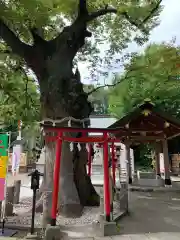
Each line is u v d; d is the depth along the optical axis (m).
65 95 9.79
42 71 10.16
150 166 27.30
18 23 9.61
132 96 20.88
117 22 12.91
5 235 6.38
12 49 9.81
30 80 13.35
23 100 13.19
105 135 7.01
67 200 8.55
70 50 10.41
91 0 10.67
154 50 12.88
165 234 6.49
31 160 26.02
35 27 9.89
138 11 9.52
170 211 9.39
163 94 20.00
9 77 12.17
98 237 6.21
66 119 9.41
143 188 14.83
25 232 6.75
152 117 14.79
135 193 13.89
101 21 13.20
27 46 9.93
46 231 5.99
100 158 23.94
